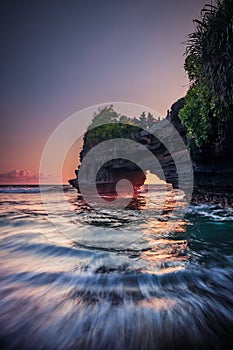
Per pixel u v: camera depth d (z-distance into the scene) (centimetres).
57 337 222
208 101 830
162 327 237
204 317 251
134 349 207
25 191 4303
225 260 424
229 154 938
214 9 665
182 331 230
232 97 648
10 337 221
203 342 215
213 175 1077
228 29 613
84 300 286
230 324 242
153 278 348
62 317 252
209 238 588
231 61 614
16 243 565
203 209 990
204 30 709
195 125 961
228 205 865
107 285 327
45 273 371
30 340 217
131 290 313
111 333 227
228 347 210
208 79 713
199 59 734
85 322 244
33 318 249
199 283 332
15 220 938
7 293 303
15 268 396
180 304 277
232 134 855
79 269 388
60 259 444
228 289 314
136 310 264
